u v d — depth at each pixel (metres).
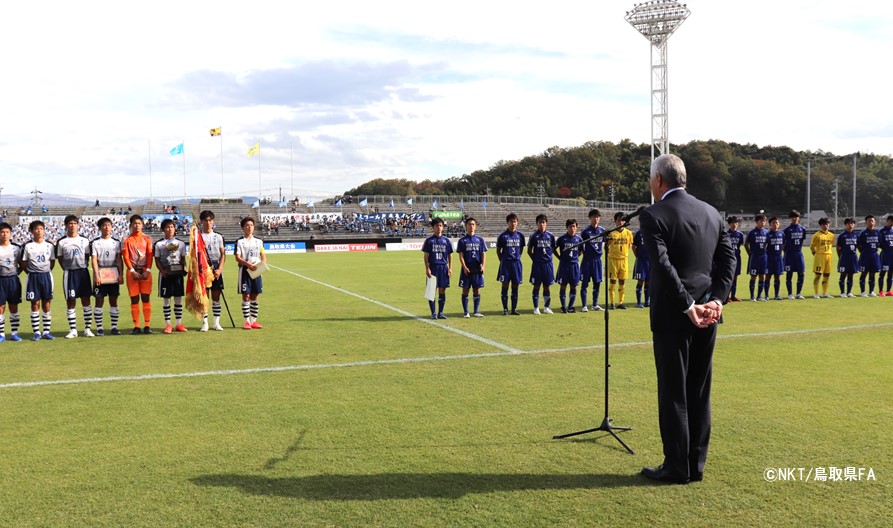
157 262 11.66
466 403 6.64
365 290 19.89
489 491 4.38
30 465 4.91
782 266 16.98
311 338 10.93
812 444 5.26
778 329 11.48
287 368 8.46
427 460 4.97
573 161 119.81
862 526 3.86
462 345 10.12
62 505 4.18
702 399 4.54
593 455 5.07
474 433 5.64
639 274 15.36
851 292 17.94
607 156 120.31
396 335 11.20
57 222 57.62
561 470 4.76
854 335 10.77
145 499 4.27
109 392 7.22
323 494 4.34
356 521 3.93
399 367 8.48
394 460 4.98
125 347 10.22
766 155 105.38
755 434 5.52
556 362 8.73
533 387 7.31
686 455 4.44
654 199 4.81
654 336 4.56
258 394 7.09
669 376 4.46
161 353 9.65
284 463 4.92
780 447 5.20
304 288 20.56
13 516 4.03
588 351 9.54
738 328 11.59
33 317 11.18
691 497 4.27
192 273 11.55
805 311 14.24
